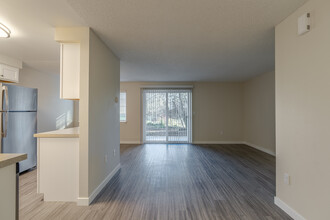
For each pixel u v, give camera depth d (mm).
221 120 7258
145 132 7164
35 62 4285
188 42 3100
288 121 2236
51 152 2549
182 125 7180
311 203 1883
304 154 1978
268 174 3666
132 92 7199
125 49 3422
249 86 6805
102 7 2043
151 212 2270
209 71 5328
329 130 1684
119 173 3736
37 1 1920
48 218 2133
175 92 7172
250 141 6738
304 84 1979
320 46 1774
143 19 2318
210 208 2363
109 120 3391
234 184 3152
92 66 2609
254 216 2176
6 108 3404
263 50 3506
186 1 1940
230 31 2684
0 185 1092
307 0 1906
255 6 2033
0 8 2051
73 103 6961
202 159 4832
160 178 3447
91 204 2465
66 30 2514
